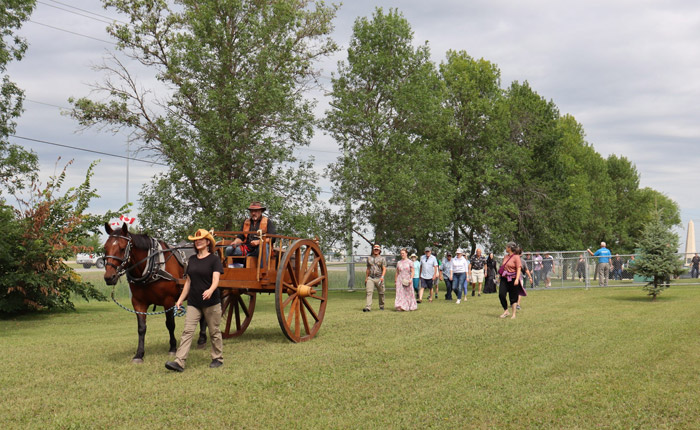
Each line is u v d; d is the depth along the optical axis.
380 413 6.24
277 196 21.64
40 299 18.16
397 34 28.81
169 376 7.93
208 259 8.51
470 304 19.72
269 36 23.08
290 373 8.10
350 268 29.89
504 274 14.81
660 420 5.94
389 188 26.41
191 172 21.19
